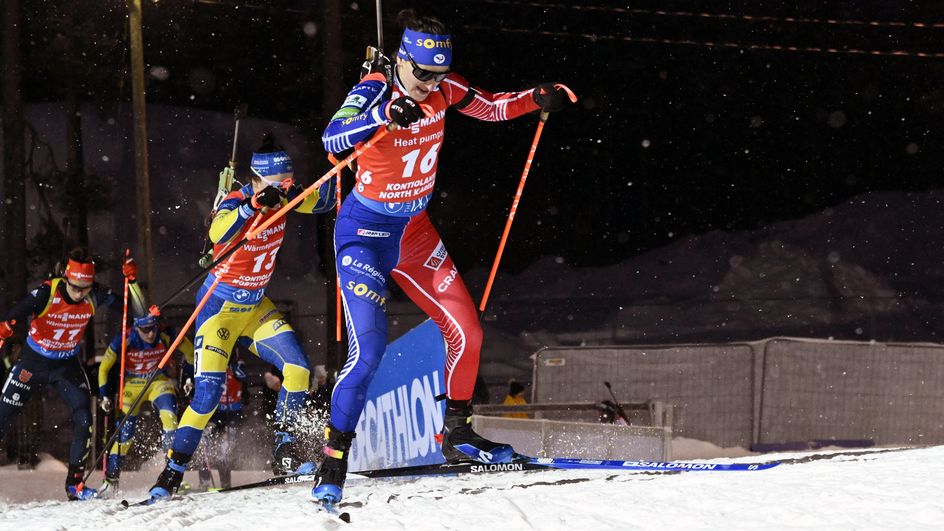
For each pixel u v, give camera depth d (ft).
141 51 60.95
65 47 82.94
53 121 103.30
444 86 15.74
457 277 16.69
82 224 84.53
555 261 129.18
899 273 122.21
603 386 48.14
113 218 105.09
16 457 52.85
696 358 48.34
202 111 115.75
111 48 84.12
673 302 118.42
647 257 130.21
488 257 128.88
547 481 15.88
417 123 15.33
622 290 122.42
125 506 20.54
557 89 16.51
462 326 16.35
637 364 48.24
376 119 14.21
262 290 23.89
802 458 16.44
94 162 104.99
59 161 100.42
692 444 47.42
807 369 48.14
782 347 48.39
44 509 21.31
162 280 102.01
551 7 120.98
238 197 22.65
